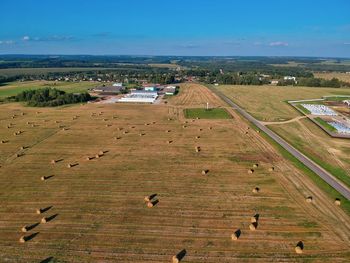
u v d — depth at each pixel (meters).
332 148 67.56
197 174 53.34
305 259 32.34
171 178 51.69
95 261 32.19
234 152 64.56
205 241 35.34
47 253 33.47
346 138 75.06
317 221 39.03
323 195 45.78
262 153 63.94
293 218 39.75
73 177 52.12
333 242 35.00
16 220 39.56
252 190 47.34
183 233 36.81
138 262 32.03
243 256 32.88
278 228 37.66
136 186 48.75
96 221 39.25
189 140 73.25
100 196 45.59
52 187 48.44
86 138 75.12
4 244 35.00
